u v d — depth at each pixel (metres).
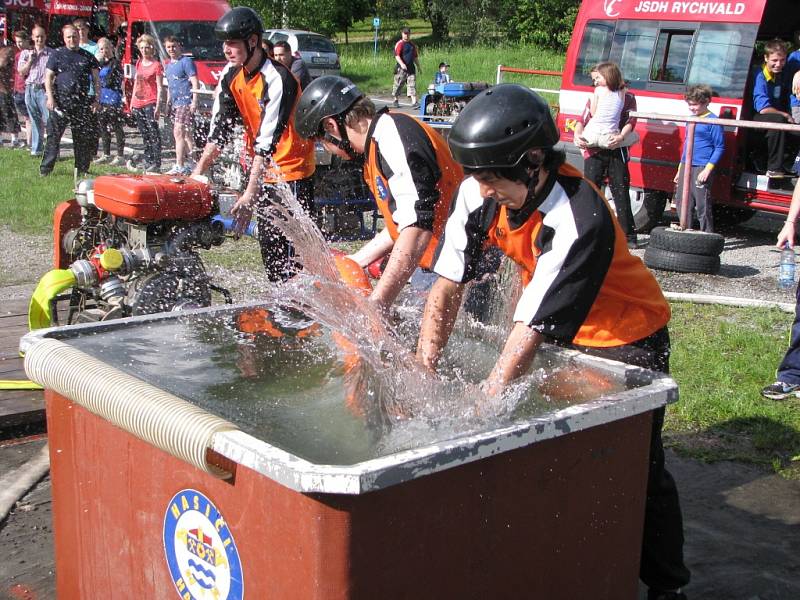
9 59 14.83
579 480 2.19
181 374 2.51
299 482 1.72
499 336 3.02
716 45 9.31
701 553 3.35
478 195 2.45
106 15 16.41
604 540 2.30
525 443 1.98
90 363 2.29
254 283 6.20
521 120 2.12
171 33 14.82
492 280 3.10
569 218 2.23
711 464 4.10
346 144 3.32
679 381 4.99
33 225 9.19
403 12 46.44
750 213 10.20
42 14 17.41
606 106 8.75
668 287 7.43
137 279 4.38
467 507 1.96
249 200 4.77
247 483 1.89
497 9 36.56
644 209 9.93
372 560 1.82
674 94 9.62
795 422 4.49
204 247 4.56
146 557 2.21
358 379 2.48
